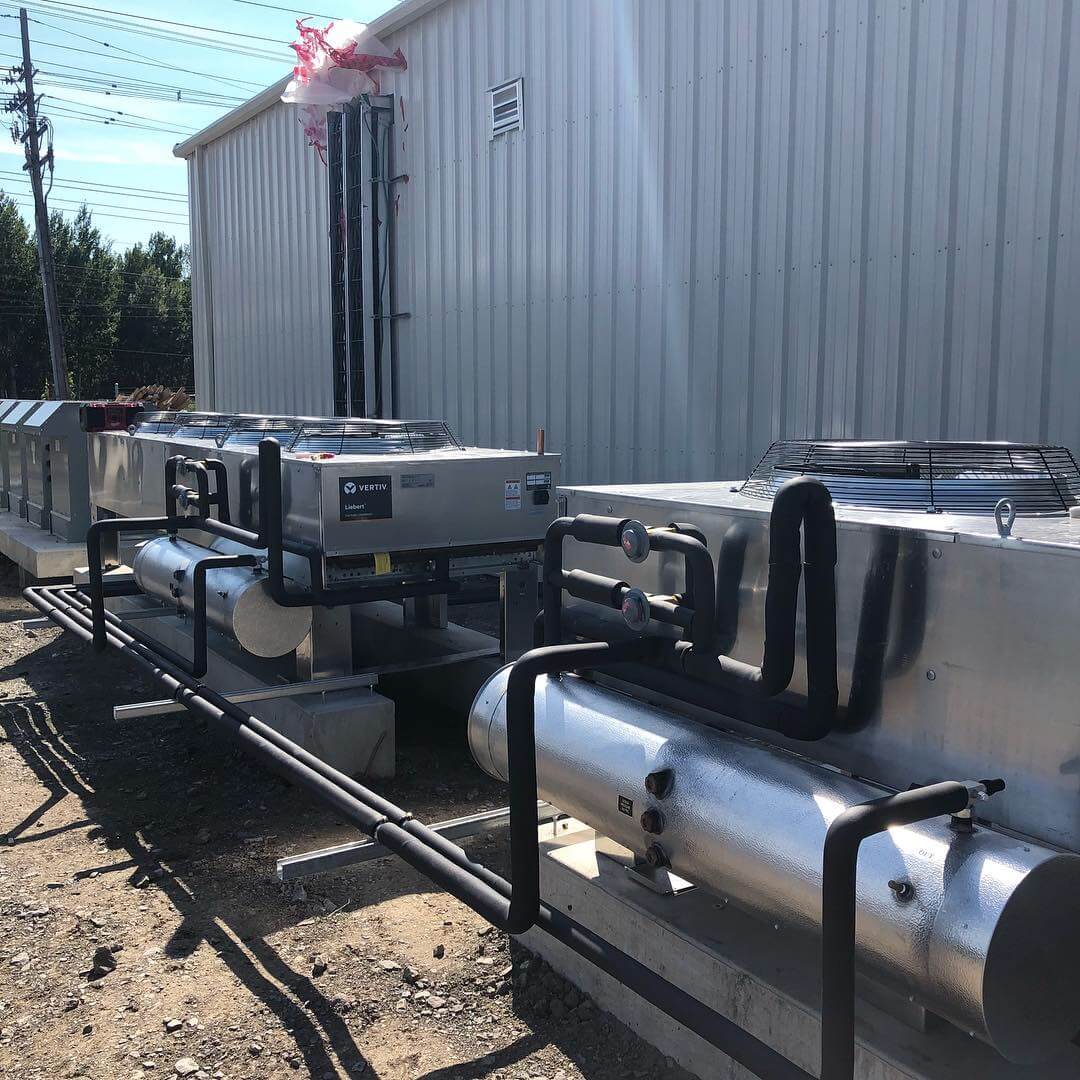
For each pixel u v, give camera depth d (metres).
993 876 1.68
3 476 10.29
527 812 2.21
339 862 3.06
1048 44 4.16
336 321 9.84
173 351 47.19
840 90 4.99
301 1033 2.59
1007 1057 1.72
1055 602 1.74
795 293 5.29
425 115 8.23
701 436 5.91
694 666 2.30
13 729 5.18
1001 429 4.43
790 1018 2.13
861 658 2.10
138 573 5.33
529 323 7.26
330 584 4.26
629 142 6.26
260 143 11.22
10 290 40.91
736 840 2.07
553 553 2.63
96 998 2.75
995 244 4.40
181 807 4.13
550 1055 2.50
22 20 26.41
